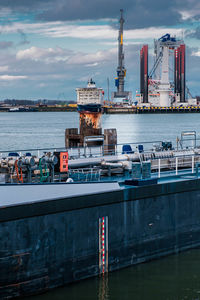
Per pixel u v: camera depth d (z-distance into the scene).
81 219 17.91
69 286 17.66
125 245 19.47
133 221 19.70
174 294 17.50
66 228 17.48
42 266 16.89
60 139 118.75
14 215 15.96
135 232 19.81
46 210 16.78
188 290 17.81
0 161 20.28
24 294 16.50
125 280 18.45
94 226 18.34
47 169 19.88
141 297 17.25
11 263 16.09
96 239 18.45
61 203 17.22
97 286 17.89
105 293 17.33
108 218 18.80
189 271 19.41
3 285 15.98
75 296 17.05
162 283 18.30
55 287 17.31
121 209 19.23
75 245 17.80
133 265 19.81
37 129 174.62
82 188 18.14
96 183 18.62
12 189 16.20
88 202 18.03
